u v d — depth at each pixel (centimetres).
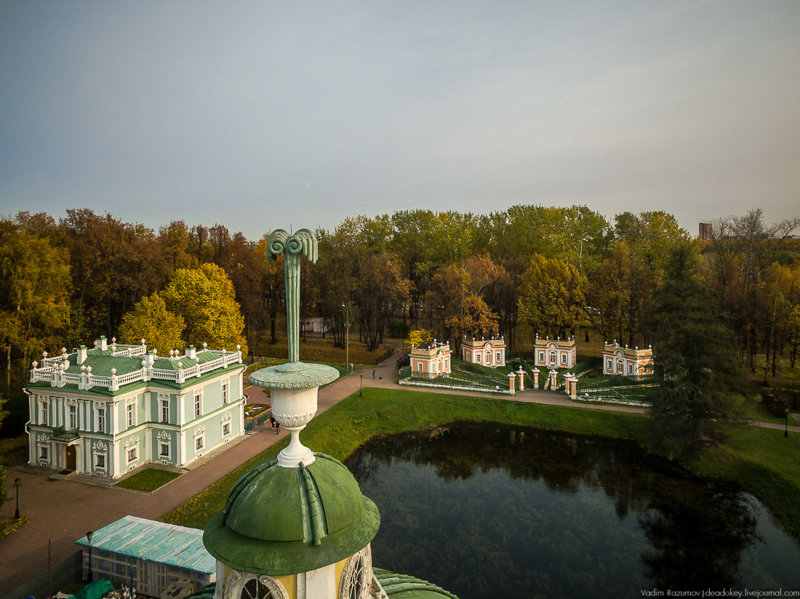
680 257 5188
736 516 3959
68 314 5544
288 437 4962
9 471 4025
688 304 4906
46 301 5225
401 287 9156
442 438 5716
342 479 783
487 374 7588
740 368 4834
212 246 8706
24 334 5209
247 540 709
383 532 3672
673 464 4934
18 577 2677
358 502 780
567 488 4447
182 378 4184
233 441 4822
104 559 2620
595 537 3644
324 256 10406
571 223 10475
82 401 3997
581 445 5462
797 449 4731
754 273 7300
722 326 4847
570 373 7431
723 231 7438
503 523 3825
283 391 741
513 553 3425
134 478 3950
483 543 3541
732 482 4512
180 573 2456
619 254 8319
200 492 3738
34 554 2888
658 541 3600
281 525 696
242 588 707
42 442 4106
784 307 6481
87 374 3969
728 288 6994
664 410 4922
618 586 3105
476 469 4872
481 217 12556
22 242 5197
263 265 9412
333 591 709
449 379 7106
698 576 3206
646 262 9350
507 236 11619
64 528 3188
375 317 9269
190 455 4297
